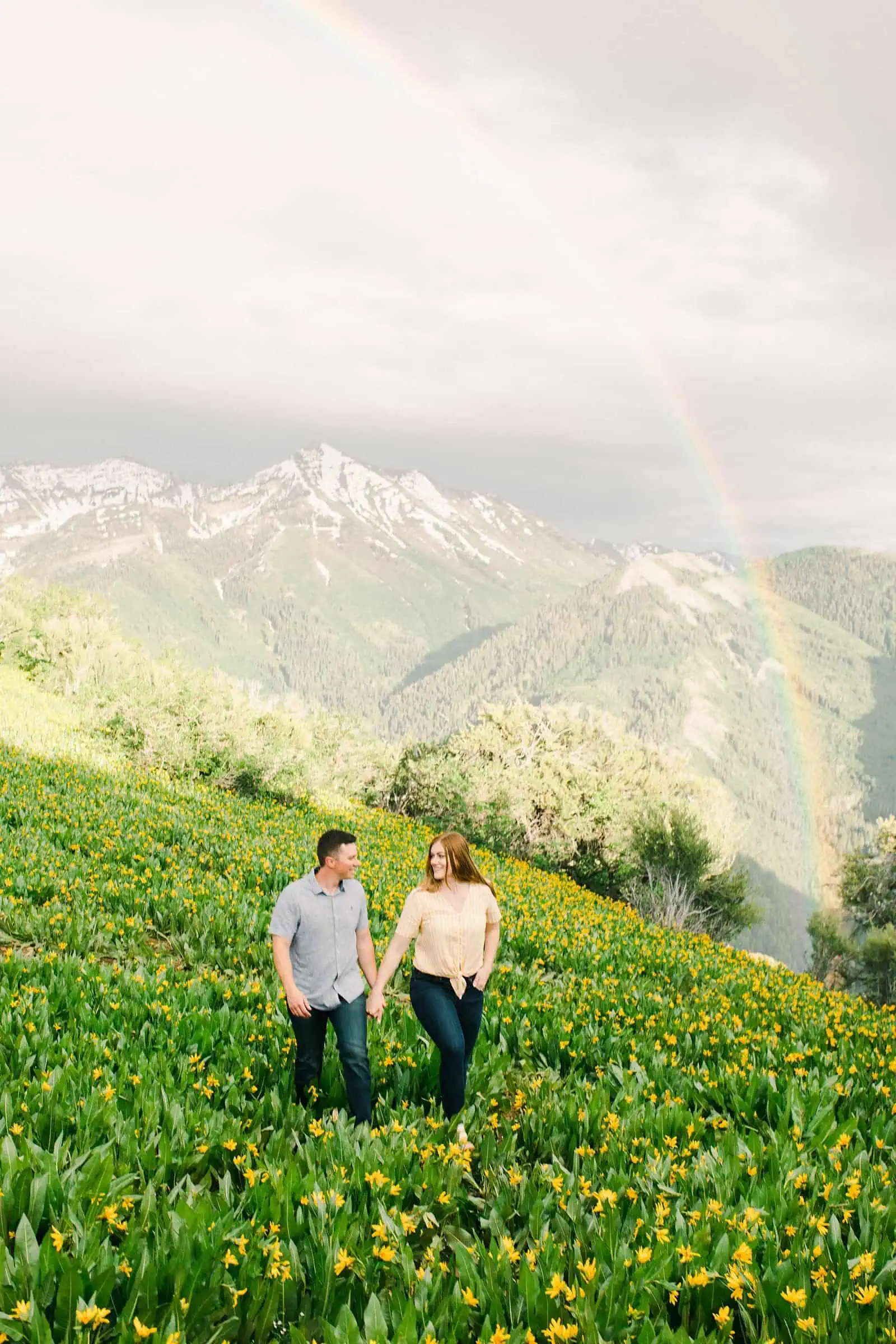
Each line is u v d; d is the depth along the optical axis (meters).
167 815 18.80
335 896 6.11
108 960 9.95
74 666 43.38
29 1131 5.06
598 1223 4.72
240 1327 3.88
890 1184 5.60
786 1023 10.55
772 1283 4.22
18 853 13.04
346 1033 5.96
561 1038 8.39
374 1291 4.20
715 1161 5.58
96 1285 3.79
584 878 35.56
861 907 42.19
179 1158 5.08
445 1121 6.17
